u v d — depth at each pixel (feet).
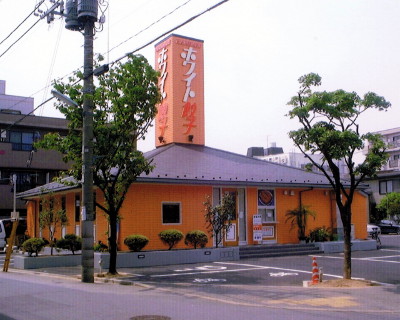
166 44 89.56
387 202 152.35
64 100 49.80
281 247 77.56
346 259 47.44
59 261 65.87
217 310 31.83
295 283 48.70
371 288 43.29
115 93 52.42
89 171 49.49
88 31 50.21
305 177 88.74
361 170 46.14
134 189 70.59
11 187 132.36
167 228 72.95
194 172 76.38
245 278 52.44
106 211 54.29
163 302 35.19
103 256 61.72
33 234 101.09
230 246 76.02
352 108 44.93
